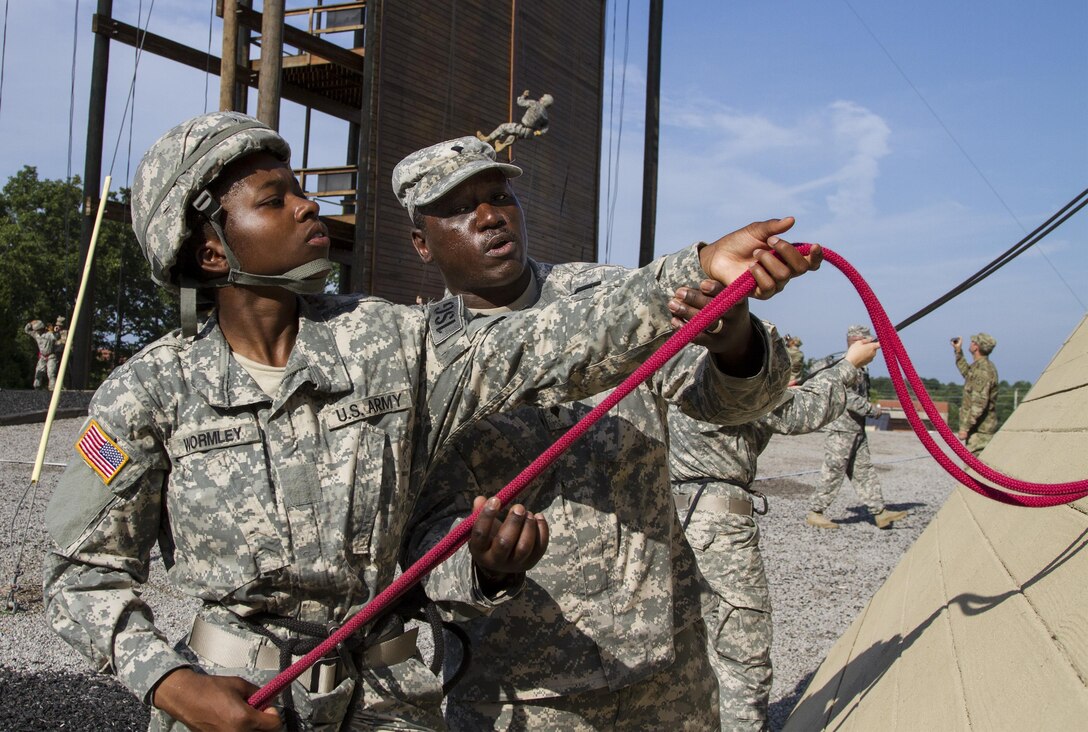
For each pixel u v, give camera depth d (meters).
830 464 11.23
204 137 2.06
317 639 2.00
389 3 11.49
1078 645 1.42
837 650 4.45
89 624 1.98
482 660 2.65
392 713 2.07
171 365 2.05
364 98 11.39
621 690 2.65
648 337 2.03
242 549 1.97
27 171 45.31
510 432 2.64
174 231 2.07
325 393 2.05
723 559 4.23
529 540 1.93
